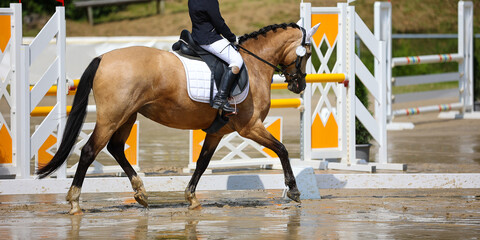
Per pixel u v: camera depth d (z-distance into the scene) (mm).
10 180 11344
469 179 12539
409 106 29375
